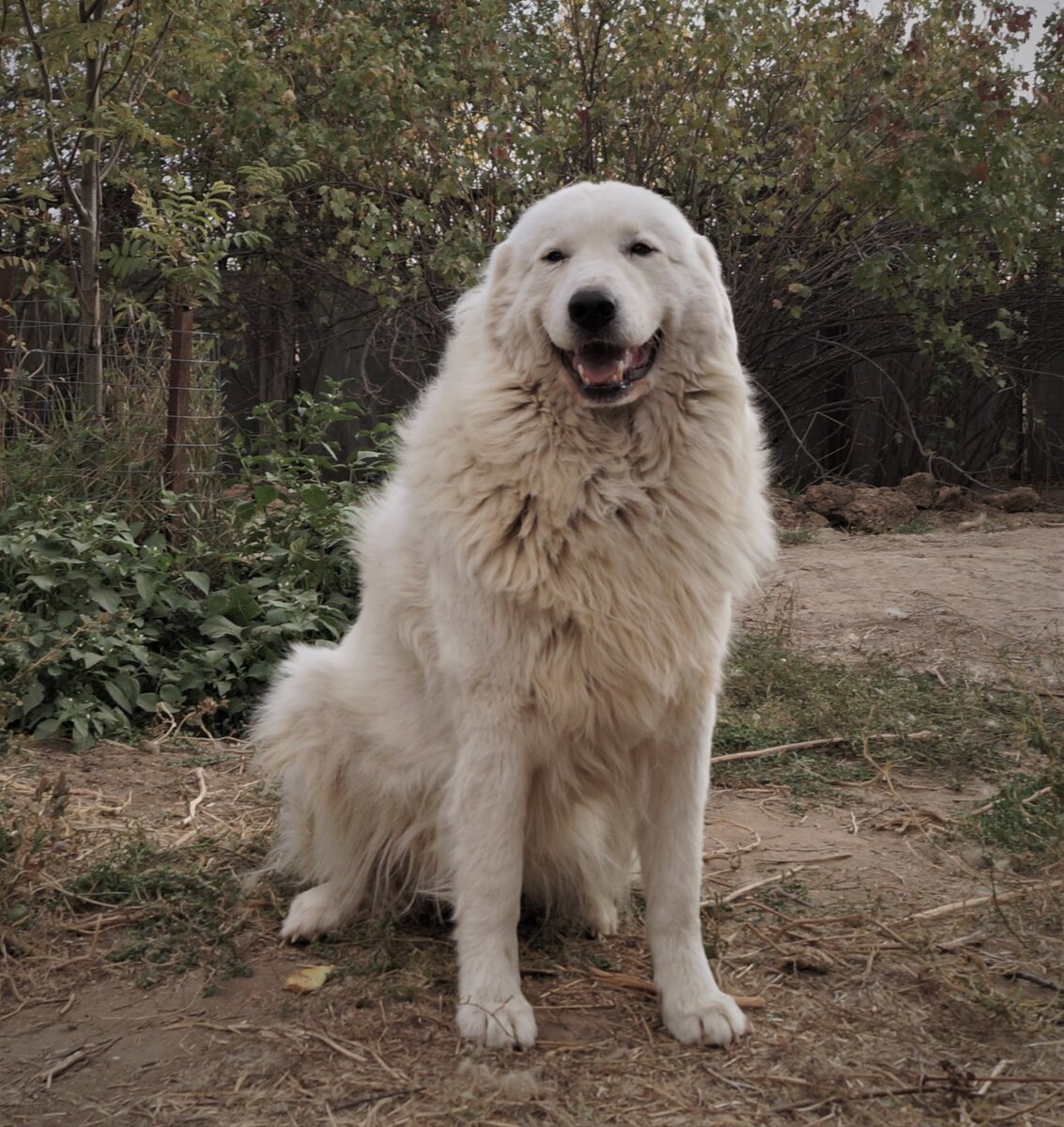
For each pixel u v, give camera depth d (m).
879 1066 1.39
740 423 1.60
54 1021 1.50
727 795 2.30
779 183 4.97
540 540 1.48
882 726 2.58
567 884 1.74
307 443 3.70
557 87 4.79
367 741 1.75
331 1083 1.37
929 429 6.36
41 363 3.27
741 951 1.66
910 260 5.09
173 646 2.77
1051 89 5.45
